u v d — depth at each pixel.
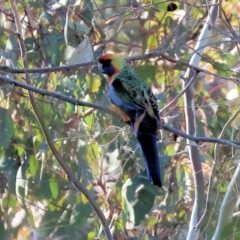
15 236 13.05
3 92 11.60
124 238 12.20
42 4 11.70
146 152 8.81
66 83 11.70
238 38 10.34
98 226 12.14
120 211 12.20
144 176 11.73
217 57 12.84
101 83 11.77
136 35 12.60
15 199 12.34
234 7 13.46
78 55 9.98
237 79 9.99
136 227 12.58
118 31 12.53
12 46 11.52
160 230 12.74
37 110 9.97
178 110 12.53
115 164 11.94
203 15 12.66
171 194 12.56
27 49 11.56
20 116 11.70
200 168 11.45
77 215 11.81
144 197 11.74
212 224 11.42
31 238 13.23
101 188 12.37
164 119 12.45
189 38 12.54
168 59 10.12
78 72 11.76
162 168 11.80
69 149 11.74
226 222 10.56
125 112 9.24
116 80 9.55
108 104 11.70
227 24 10.75
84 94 11.84
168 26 12.36
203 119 12.77
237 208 11.27
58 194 12.07
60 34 11.61
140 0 12.38
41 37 11.51
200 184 11.39
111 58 9.78
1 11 11.84
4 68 9.47
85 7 11.70
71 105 11.88
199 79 12.80
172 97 12.59
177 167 12.53
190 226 11.19
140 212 11.73
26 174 11.91
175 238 12.68
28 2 11.78
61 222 12.23
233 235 10.05
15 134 11.80
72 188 12.02
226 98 12.70
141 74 12.31
